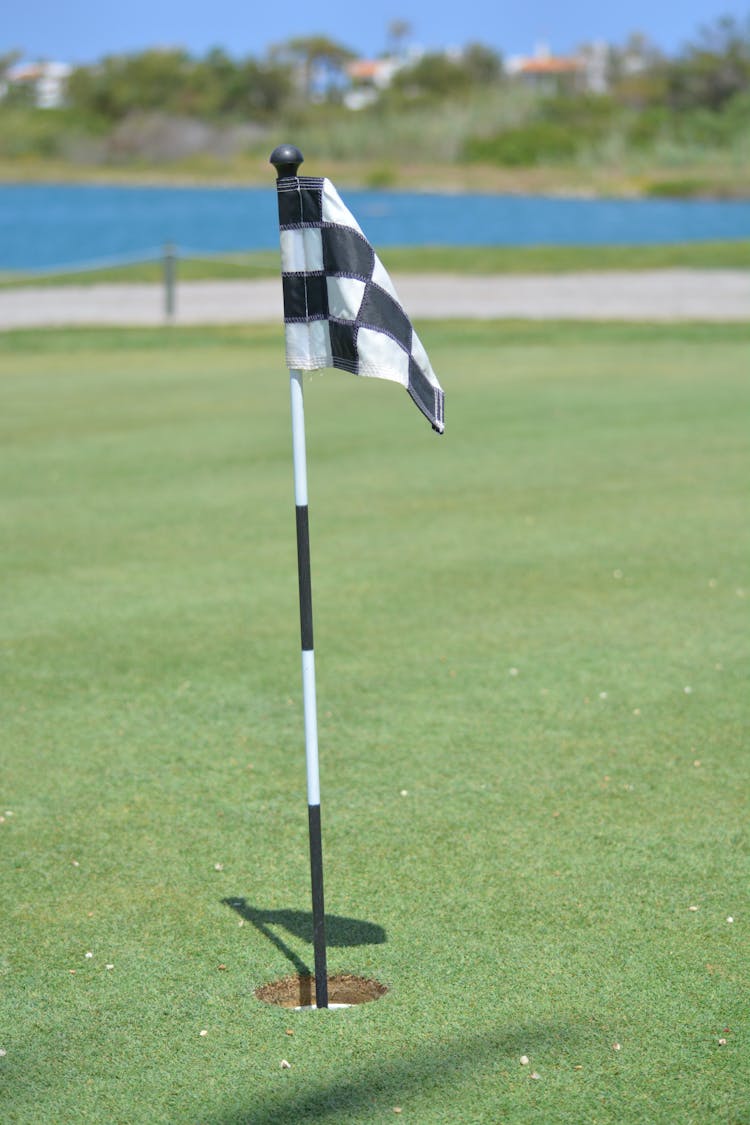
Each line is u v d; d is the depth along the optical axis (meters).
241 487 13.62
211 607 9.68
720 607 9.51
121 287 35.59
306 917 5.30
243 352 24.73
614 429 16.45
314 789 4.57
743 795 6.41
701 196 101.81
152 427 17.06
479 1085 4.11
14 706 7.76
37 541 11.59
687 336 25.70
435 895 5.44
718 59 138.12
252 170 130.50
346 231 4.35
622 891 5.45
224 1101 4.06
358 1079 4.16
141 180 127.00
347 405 18.84
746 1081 4.12
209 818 6.26
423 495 13.15
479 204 90.69
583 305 30.58
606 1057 4.25
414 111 135.12
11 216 72.44
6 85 155.25
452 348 24.58
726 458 14.66
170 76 142.88
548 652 8.58
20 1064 4.29
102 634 9.09
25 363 23.33
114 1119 3.98
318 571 10.57
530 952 4.95
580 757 6.90
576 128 125.88
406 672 8.26
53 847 5.97
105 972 4.88
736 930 5.11
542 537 11.50
